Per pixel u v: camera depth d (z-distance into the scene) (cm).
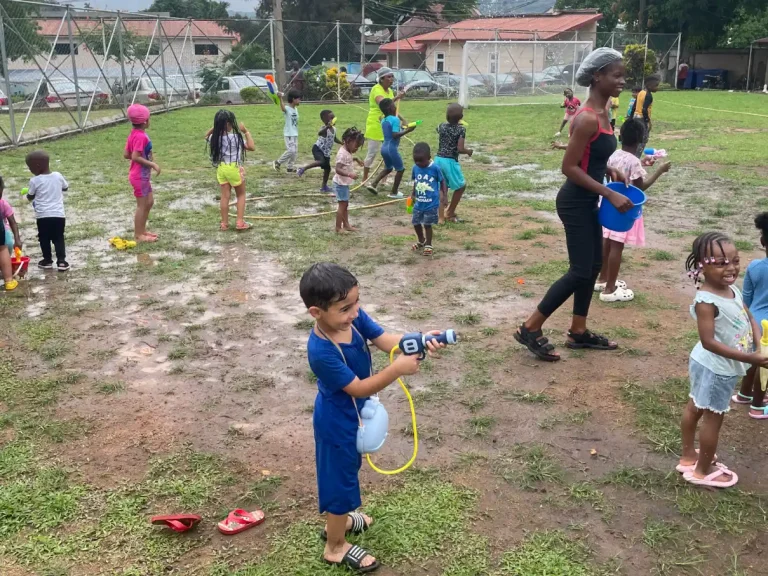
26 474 349
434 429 389
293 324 552
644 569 280
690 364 329
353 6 4891
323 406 267
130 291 632
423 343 255
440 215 879
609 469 350
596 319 557
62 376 459
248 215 930
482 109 2581
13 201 1010
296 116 1243
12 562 286
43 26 2033
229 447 373
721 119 2169
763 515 312
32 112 1791
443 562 285
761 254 735
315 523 309
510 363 475
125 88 2253
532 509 319
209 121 2148
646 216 919
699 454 331
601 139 439
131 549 294
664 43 3947
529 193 1082
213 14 6081
